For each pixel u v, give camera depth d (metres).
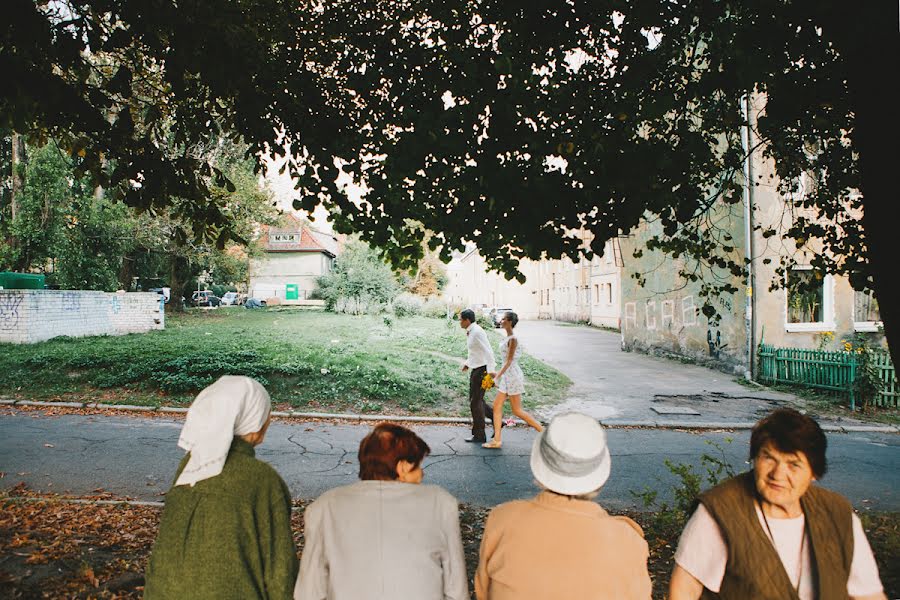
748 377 16.12
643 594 1.87
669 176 5.14
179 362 13.11
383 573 2.04
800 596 1.88
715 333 18.27
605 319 39.09
